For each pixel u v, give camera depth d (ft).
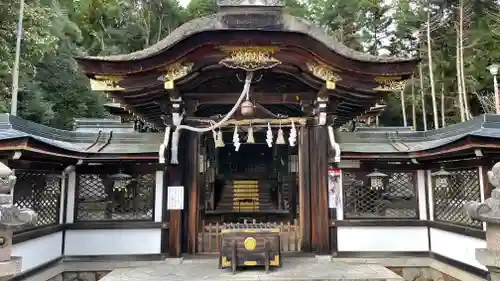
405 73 21.48
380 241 24.35
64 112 70.44
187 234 24.07
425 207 24.85
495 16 72.13
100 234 23.38
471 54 78.79
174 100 22.13
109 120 39.63
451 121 86.43
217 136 24.32
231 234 20.85
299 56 21.06
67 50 72.13
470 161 20.03
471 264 20.21
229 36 19.79
